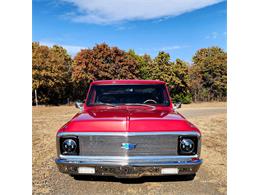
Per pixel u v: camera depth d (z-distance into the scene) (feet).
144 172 11.44
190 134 11.53
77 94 141.28
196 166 11.49
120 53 132.05
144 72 138.82
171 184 13.79
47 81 118.11
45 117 49.47
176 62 135.13
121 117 12.13
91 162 11.45
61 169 11.85
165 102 15.88
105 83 16.51
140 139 11.46
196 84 146.72
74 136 11.73
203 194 12.55
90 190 13.04
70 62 148.25
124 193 12.70
